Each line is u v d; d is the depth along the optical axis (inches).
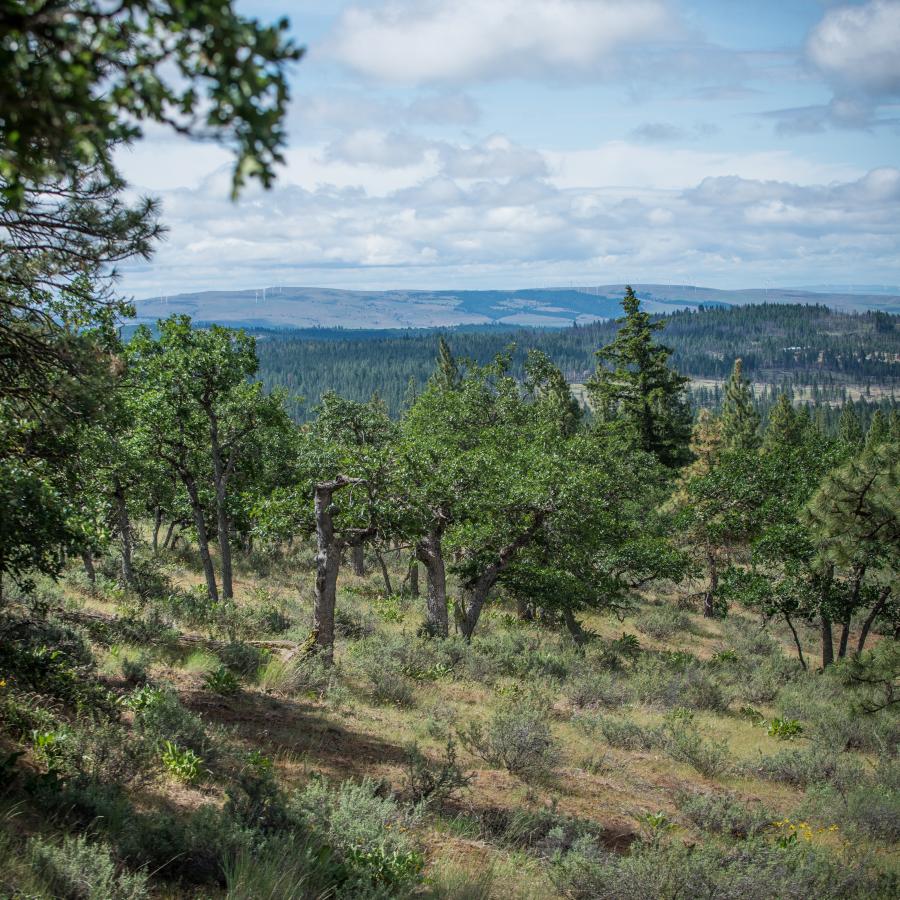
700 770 575.5
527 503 919.0
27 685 373.4
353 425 1418.6
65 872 205.5
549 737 514.6
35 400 316.5
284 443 1315.2
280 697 553.9
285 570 1578.5
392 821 340.5
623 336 2167.8
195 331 1010.7
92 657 472.1
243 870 242.5
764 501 1299.2
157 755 349.1
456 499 871.7
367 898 252.2
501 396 1334.9
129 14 71.6
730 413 3759.8
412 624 1078.4
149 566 1173.1
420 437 1192.8
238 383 1037.8
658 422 2166.6
